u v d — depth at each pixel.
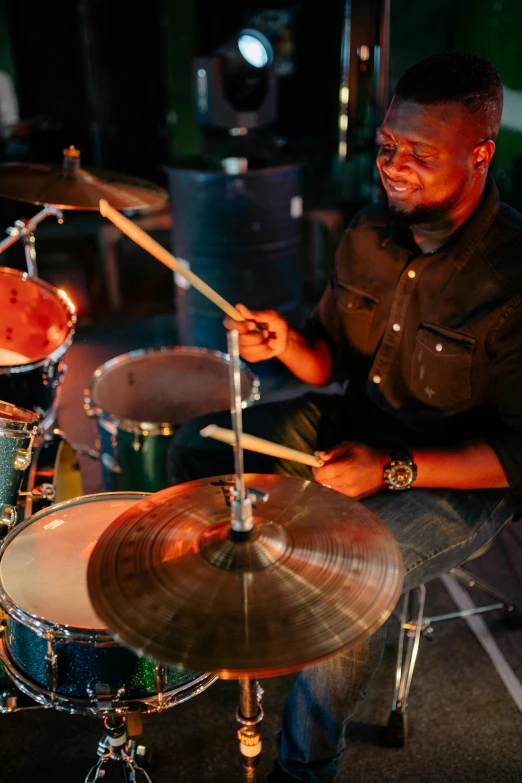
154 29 4.88
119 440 2.03
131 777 1.44
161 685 1.19
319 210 4.05
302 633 0.90
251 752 1.18
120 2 4.80
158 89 5.04
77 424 3.04
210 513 1.08
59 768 1.64
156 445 1.99
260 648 0.88
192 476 1.73
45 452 1.81
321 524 1.06
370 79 2.59
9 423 1.35
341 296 1.71
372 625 0.92
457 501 1.48
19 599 1.23
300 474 1.69
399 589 0.96
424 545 1.39
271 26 4.77
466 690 1.81
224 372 2.33
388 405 1.65
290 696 1.44
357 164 4.36
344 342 1.77
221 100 3.08
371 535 1.04
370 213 1.67
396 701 1.65
